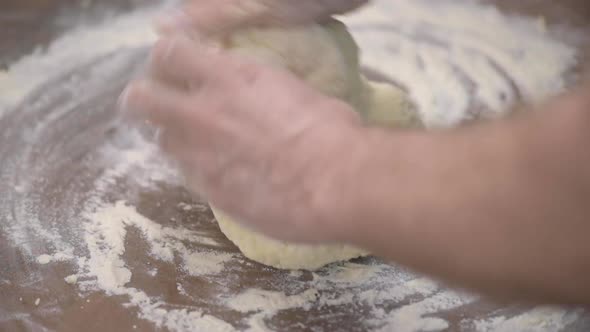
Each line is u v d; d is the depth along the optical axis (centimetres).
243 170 70
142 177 129
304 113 68
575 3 175
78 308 102
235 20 102
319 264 109
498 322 100
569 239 52
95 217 120
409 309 103
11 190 125
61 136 138
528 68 155
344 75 110
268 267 110
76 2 180
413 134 63
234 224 110
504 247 54
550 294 56
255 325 100
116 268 109
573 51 159
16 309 102
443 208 56
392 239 59
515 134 56
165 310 102
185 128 75
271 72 75
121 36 170
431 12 176
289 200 66
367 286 107
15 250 113
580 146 51
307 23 109
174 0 182
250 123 70
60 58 162
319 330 100
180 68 77
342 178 62
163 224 119
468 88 150
